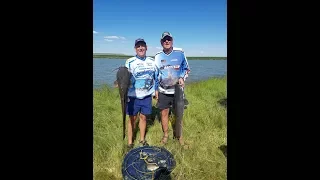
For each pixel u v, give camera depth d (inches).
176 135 154.3
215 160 133.8
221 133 164.4
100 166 129.8
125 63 150.6
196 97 263.4
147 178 115.6
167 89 156.1
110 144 151.2
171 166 121.8
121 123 186.5
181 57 153.5
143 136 158.4
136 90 153.0
